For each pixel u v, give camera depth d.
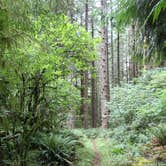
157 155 6.88
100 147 10.16
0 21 3.97
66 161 7.57
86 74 20.62
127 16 5.13
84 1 16.38
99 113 30.27
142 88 12.48
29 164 6.91
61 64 7.75
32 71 6.93
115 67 34.97
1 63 4.48
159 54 5.61
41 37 6.87
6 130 6.39
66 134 9.57
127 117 12.73
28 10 4.27
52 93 8.50
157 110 7.74
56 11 5.62
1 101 6.18
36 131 7.84
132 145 9.12
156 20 4.99
